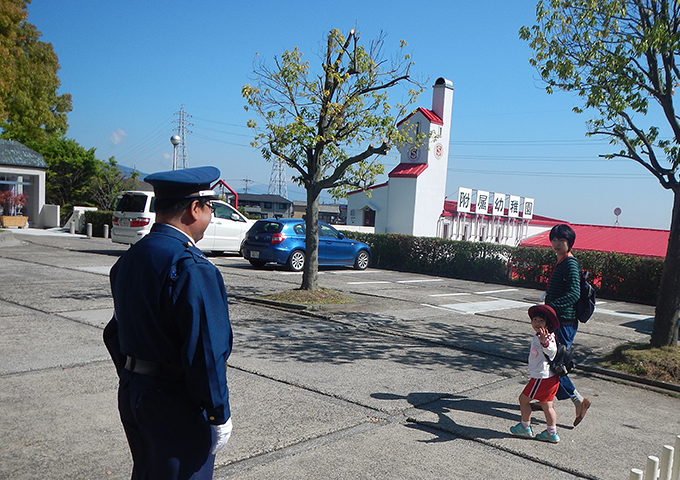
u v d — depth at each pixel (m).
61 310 8.16
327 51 10.05
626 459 4.12
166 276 2.10
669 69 6.91
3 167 27.25
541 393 4.35
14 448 3.66
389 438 4.26
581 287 4.64
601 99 7.25
